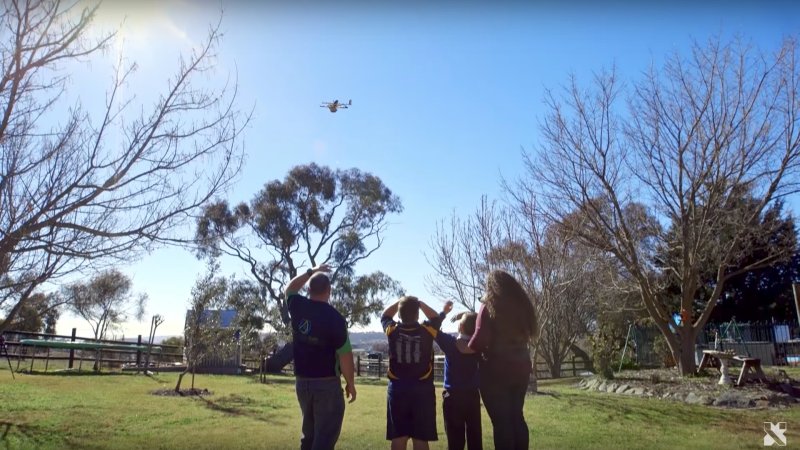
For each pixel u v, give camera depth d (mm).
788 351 23547
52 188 6637
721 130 15383
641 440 8086
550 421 9680
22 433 8102
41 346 22688
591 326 27531
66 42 6730
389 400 5398
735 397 12227
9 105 6430
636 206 18641
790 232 17359
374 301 40156
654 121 16141
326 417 4770
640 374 17422
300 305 4980
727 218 15820
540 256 15711
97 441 7727
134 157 7109
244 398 13648
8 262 6559
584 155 16500
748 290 30688
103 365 26844
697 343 25016
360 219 41750
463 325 5512
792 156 14938
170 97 7414
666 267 18016
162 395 13914
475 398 5473
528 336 5051
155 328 23891
